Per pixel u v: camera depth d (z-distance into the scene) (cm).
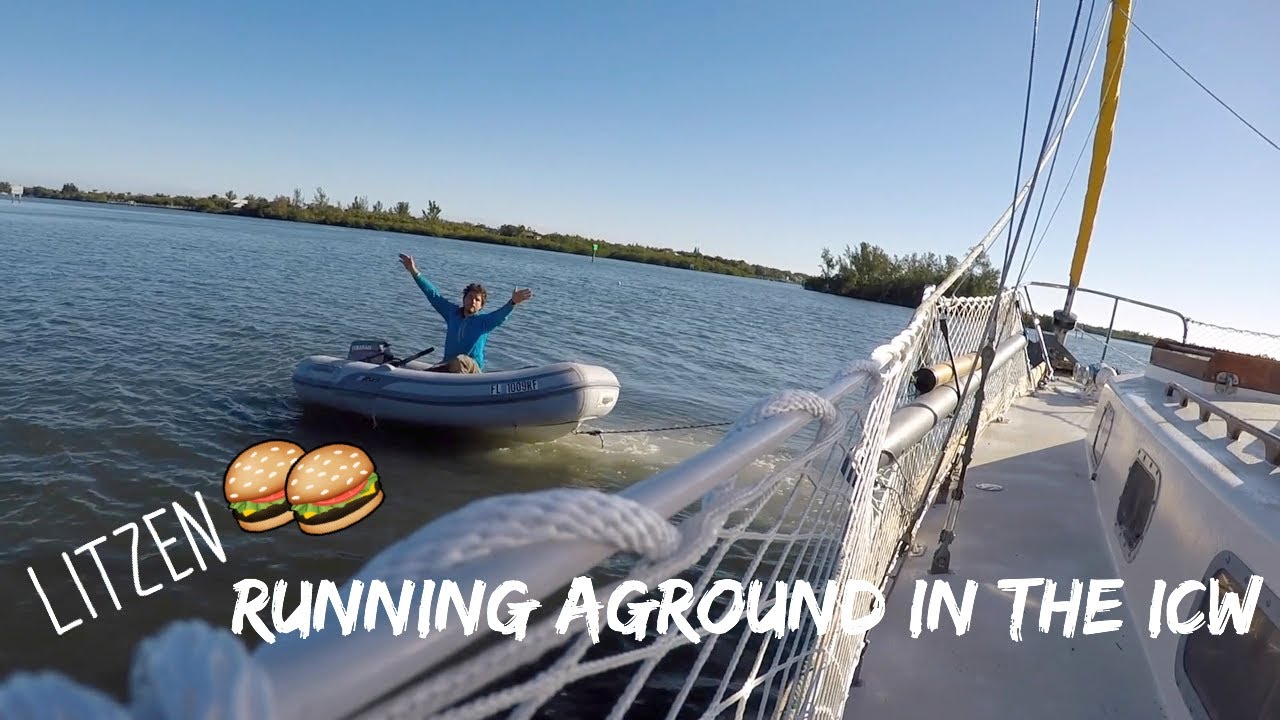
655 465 841
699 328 2611
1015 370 654
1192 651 234
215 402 909
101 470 660
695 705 385
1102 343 753
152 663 41
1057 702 249
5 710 37
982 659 270
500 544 62
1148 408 355
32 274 2025
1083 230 746
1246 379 378
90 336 1240
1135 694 253
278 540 566
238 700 41
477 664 62
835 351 2467
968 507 400
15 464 653
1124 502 346
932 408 356
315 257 3775
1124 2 604
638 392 1286
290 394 980
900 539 345
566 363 830
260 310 1756
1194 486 258
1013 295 387
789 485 697
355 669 51
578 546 69
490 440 849
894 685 256
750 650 429
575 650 76
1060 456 489
